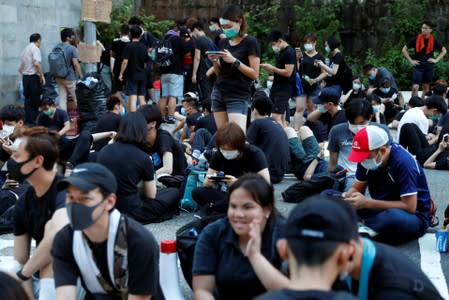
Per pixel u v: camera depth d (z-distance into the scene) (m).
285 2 21.05
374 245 3.16
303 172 8.46
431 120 10.72
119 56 13.85
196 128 9.46
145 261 3.68
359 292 3.11
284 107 10.73
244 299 3.94
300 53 13.23
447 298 4.95
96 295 3.80
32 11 14.64
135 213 6.44
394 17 20.42
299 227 2.54
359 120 7.09
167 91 13.91
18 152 4.20
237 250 3.92
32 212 4.36
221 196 6.23
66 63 13.41
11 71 14.08
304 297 2.30
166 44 13.73
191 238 4.57
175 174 7.51
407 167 5.65
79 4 16.59
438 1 20.25
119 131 6.46
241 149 6.07
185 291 5.14
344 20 20.81
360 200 5.72
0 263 5.44
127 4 18.16
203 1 21.05
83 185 3.49
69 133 11.88
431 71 16.50
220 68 7.54
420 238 6.17
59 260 3.73
